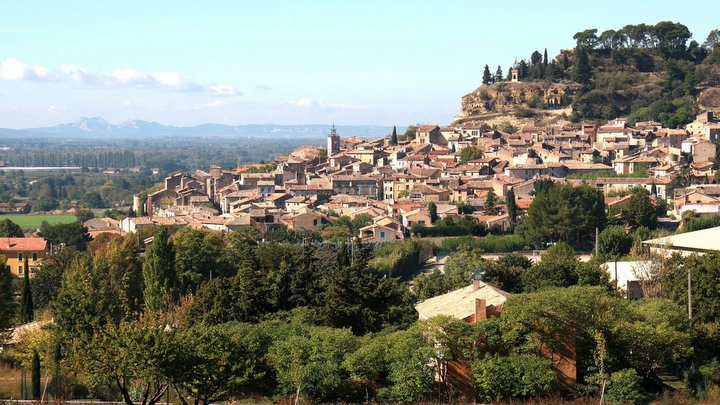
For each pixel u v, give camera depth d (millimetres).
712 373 90625
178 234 182500
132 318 115562
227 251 181125
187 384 78812
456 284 137250
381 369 88500
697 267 109000
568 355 89000
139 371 74188
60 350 94750
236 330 94875
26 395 87625
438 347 88000
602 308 92750
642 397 85812
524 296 91562
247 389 87000
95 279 137250
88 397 87125
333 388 86250
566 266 129125
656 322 95062
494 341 88625
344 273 110188
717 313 102812
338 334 93250
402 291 119688
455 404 84625
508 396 85188
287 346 89750
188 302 120938
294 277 118812
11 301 123938
